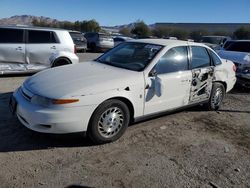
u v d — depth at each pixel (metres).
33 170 3.69
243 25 59.97
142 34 58.09
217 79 6.38
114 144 4.57
